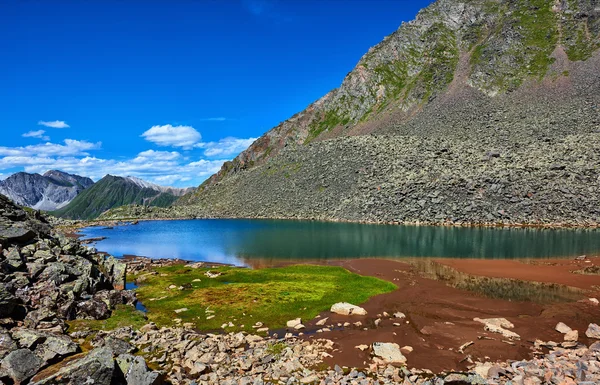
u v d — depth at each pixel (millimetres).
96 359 15164
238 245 69688
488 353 20641
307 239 72625
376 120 194750
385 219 91312
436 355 20516
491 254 51688
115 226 120188
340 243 66312
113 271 38219
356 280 39406
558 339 22422
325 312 28859
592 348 19391
